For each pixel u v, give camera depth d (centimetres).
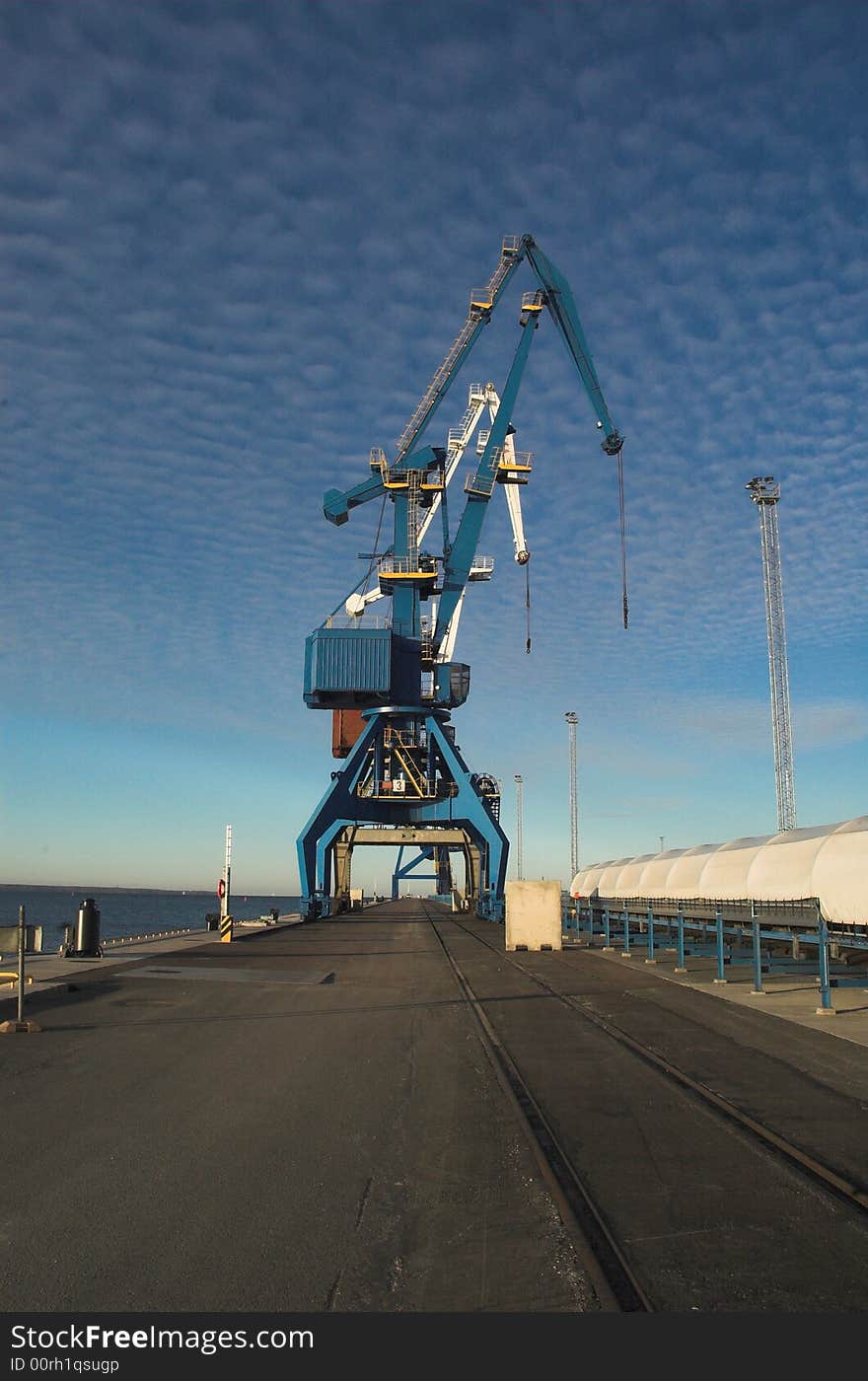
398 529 5275
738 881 2559
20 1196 625
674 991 1839
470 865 7506
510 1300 471
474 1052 1191
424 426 5338
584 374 5209
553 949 3000
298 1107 886
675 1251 532
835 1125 817
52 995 1748
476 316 5281
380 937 3850
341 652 5044
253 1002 1669
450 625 5459
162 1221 577
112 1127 808
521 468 5438
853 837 2052
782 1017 1475
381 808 5291
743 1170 687
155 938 3628
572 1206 606
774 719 4638
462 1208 604
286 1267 510
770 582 4731
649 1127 814
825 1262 516
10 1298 473
